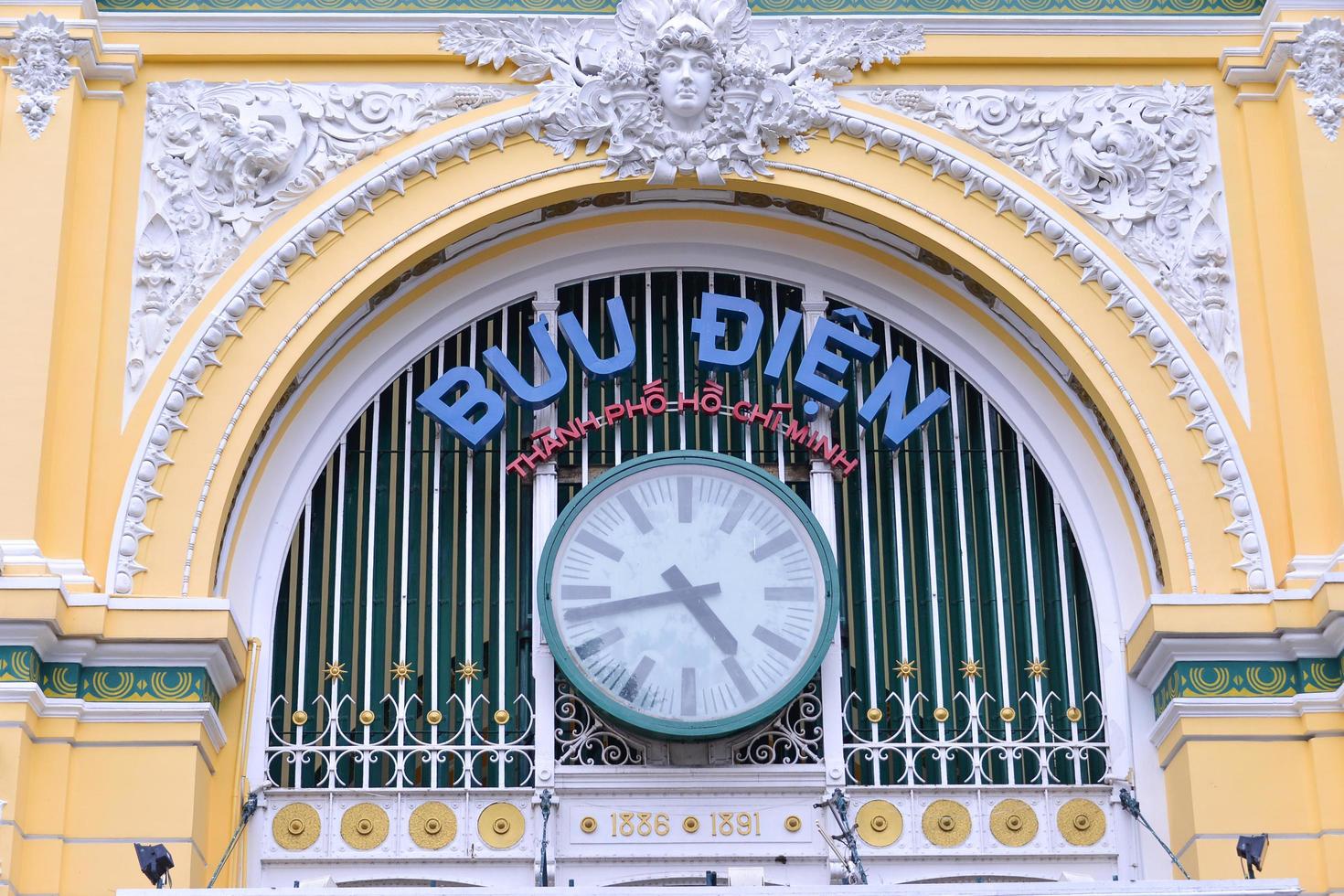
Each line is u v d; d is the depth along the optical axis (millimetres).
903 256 18078
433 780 16672
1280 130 17812
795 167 17719
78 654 15820
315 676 17047
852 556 17609
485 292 18031
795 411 17859
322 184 17422
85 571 16094
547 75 17828
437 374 17953
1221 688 16250
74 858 15375
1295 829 15828
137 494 16391
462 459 17719
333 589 17297
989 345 18062
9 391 16328
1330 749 15969
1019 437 17891
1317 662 16234
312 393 17562
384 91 17688
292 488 17375
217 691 16406
